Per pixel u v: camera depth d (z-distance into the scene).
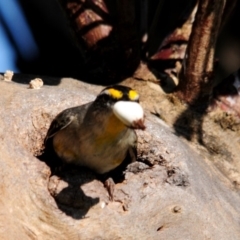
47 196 9.45
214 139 11.96
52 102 10.48
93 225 9.41
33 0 14.66
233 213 10.65
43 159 10.48
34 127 10.27
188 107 12.20
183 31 13.14
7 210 8.98
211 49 11.80
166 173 10.33
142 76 12.70
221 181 11.26
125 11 12.01
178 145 10.66
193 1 13.28
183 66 12.12
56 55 14.56
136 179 10.16
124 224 9.55
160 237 9.49
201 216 9.95
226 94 12.41
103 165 9.88
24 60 14.41
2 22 14.49
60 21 14.73
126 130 9.50
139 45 12.60
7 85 10.71
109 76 12.76
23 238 8.92
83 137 9.58
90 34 12.76
